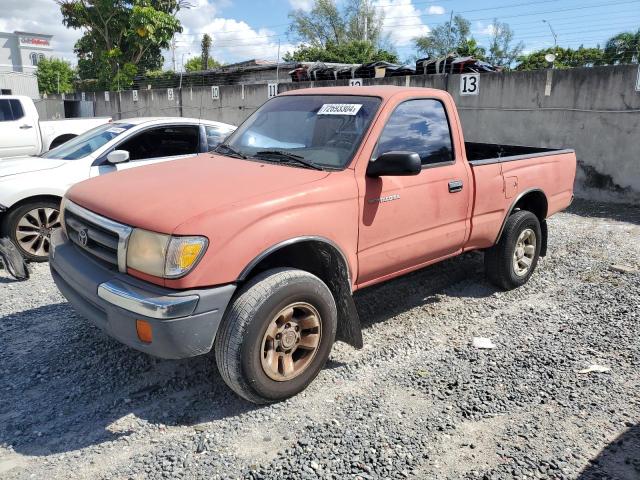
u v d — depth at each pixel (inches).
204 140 285.6
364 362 157.1
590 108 381.7
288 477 108.9
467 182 179.2
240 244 122.3
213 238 119.3
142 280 123.0
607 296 208.1
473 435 123.0
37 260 249.9
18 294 209.5
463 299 205.9
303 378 137.6
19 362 155.7
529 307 198.4
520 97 415.2
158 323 115.2
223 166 154.5
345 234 142.6
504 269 206.1
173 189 135.5
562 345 167.3
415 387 143.3
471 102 444.1
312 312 136.2
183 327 116.6
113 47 1250.0
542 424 127.2
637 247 275.4
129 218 125.6
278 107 181.3
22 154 453.4
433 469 111.7
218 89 714.8
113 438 122.4
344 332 152.9
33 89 1261.1
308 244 140.5
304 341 138.2
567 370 151.9
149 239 120.4
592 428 125.9
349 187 142.8
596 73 374.9
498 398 137.7
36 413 131.6
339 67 684.1
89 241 137.9
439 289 215.9
